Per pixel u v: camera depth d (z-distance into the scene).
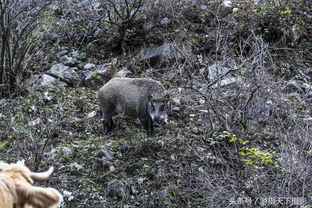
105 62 14.07
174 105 11.31
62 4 16.11
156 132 10.51
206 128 10.03
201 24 14.80
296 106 11.15
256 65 10.76
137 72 13.40
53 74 13.11
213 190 7.57
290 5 15.20
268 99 10.81
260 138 9.81
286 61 13.60
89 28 15.30
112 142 10.17
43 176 3.39
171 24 14.84
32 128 10.37
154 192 8.24
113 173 8.98
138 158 9.51
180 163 9.13
